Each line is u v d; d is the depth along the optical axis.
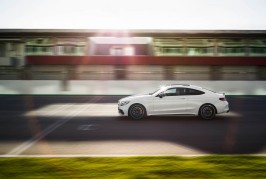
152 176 5.80
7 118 13.73
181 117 13.72
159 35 36.44
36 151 7.90
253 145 8.56
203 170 6.13
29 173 5.97
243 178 5.71
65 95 29.97
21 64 35.56
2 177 5.75
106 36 36.38
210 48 36.78
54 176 5.80
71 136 9.77
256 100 23.98
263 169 6.20
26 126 11.61
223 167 6.33
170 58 34.50
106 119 13.34
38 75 35.31
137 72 34.66
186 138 9.46
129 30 35.72
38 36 36.16
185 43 36.78
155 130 10.73
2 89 31.02
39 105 19.66
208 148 8.24
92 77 34.81
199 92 13.02
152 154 7.64
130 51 36.38
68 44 36.25
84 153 7.71
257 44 36.50
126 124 11.98
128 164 6.53
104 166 6.40
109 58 34.47
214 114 12.95
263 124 11.92
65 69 35.16
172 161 6.75
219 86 31.00
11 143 8.80
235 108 17.70
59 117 14.05
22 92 30.94
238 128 11.07
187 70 35.16
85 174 5.91
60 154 7.61
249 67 35.19
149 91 30.81
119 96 28.59
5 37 36.00
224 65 35.09
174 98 12.90
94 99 24.84
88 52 36.25
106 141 9.06
